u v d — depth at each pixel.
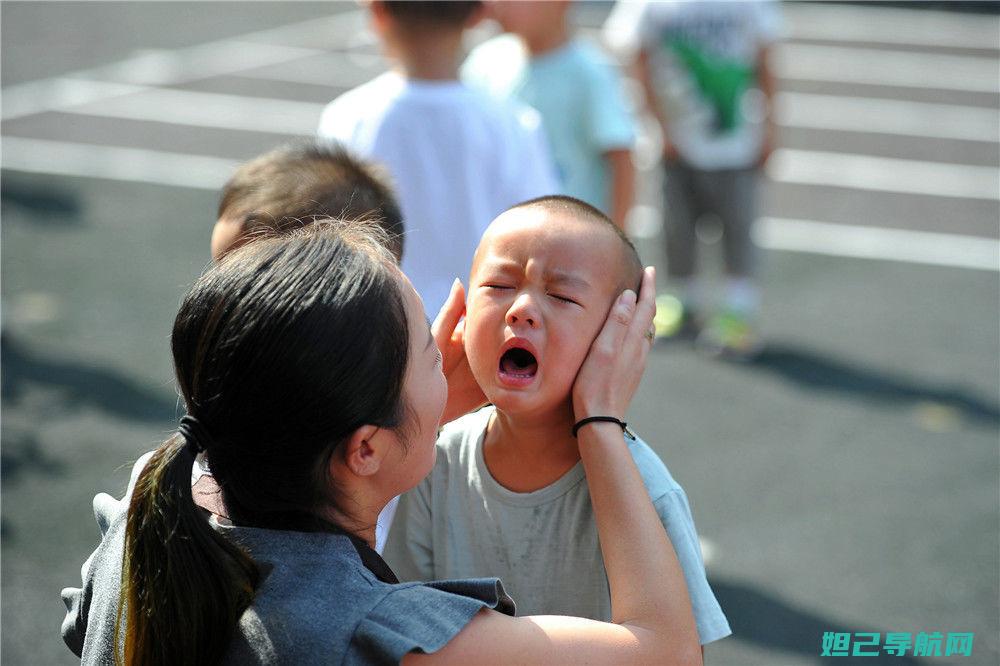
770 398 4.90
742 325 5.32
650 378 5.09
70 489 3.90
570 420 1.43
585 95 3.71
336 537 1.19
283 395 1.12
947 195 7.97
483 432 1.52
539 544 1.46
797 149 9.09
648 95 5.25
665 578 1.26
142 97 10.15
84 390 4.71
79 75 10.83
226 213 1.93
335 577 1.17
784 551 3.70
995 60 12.44
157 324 5.48
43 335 5.28
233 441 1.16
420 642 1.13
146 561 1.16
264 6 14.91
